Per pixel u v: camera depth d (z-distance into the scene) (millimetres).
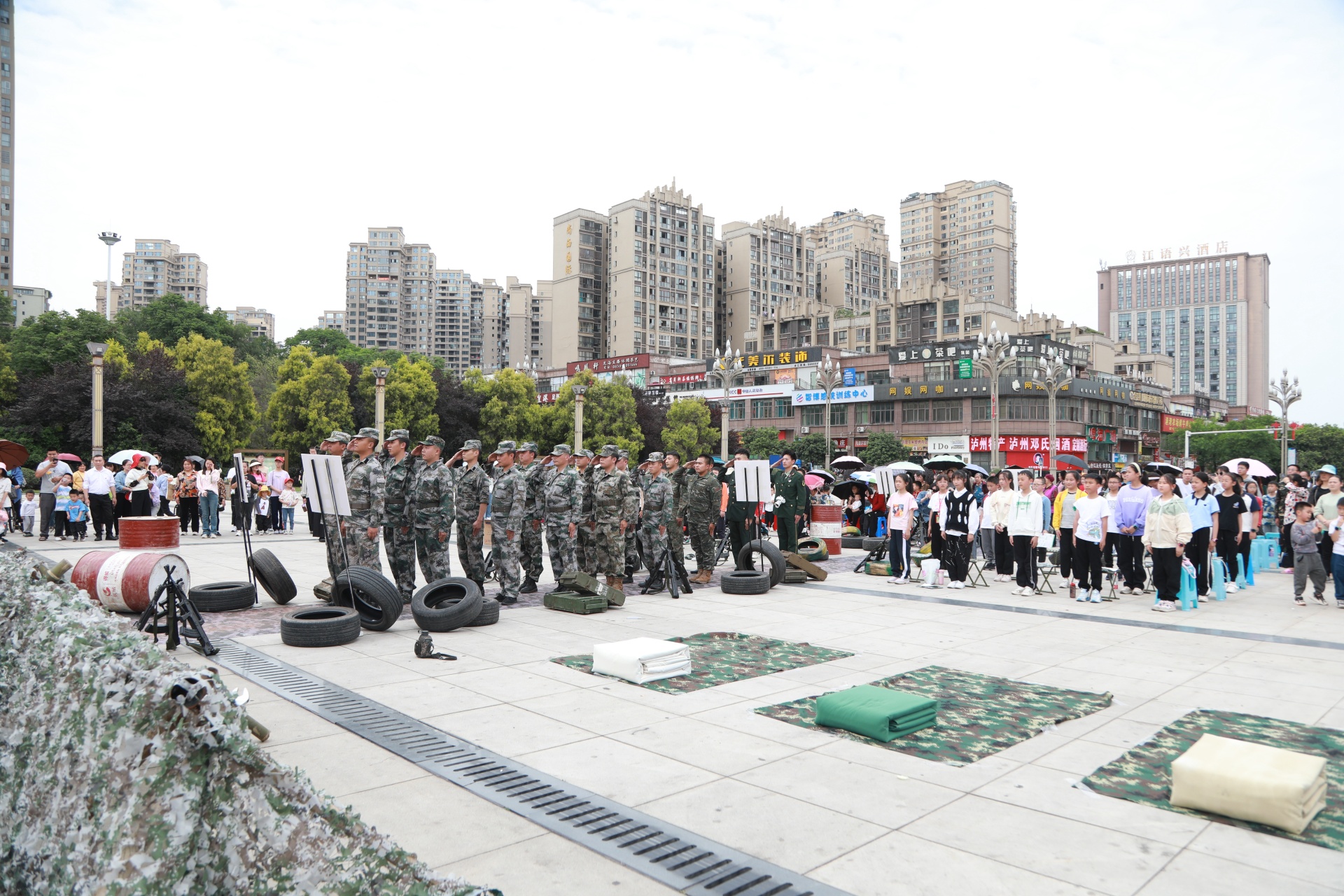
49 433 39656
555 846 3650
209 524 19344
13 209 93938
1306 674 7012
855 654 7652
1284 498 16906
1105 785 4453
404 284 167625
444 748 4910
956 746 5074
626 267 112938
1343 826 3955
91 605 3080
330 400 50219
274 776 2264
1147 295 174500
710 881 3354
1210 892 3305
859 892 3283
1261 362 163000
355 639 7879
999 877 3416
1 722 2793
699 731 5309
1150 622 9609
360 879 2258
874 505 19656
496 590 11453
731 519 14406
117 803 2145
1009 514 13156
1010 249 142125
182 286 150125
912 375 70375
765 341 111938
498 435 56969
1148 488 11922
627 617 9516
